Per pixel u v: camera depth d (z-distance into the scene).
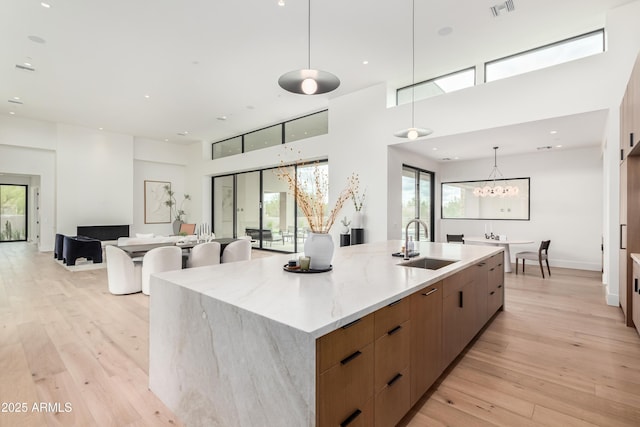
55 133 9.32
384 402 1.62
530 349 2.86
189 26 4.38
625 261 3.51
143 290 4.69
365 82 6.36
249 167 9.76
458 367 2.53
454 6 3.96
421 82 6.34
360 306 1.48
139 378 2.36
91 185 9.80
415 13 4.10
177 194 12.28
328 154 7.34
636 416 1.92
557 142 6.05
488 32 4.56
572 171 6.65
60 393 2.16
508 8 4.02
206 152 11.61
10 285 5.30
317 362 1.19
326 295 1.67
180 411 1.89
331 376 1.27
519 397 2.12
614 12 4.06
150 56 5.20
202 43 4.81
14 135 8.66
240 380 1.48
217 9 4.00
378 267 2.47
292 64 5.51
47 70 5.71
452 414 1.94
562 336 3.14
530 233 7.16
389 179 6.41
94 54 5.13
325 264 2.33
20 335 3.17
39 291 4.91
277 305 1.49
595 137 5.64
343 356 1.33
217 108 7.86
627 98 3.34
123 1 3.85
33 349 2.85
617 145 4.09
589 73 4.25
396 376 1.73
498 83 4.99
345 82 6.36
